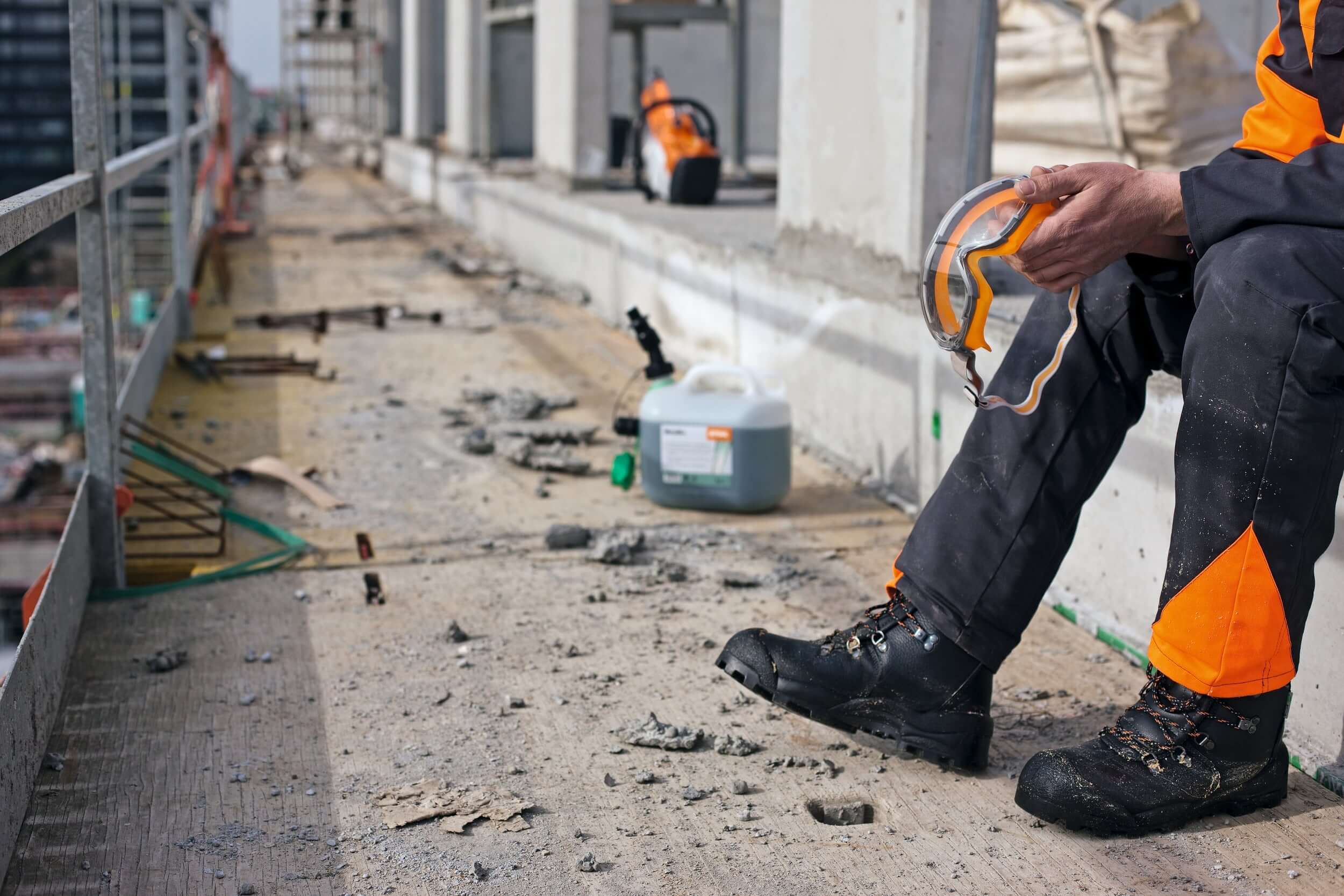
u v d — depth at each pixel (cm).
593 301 616
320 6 1744
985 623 183
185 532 303
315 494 331
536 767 192
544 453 372
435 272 752
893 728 192
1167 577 167
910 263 320
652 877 163
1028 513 179
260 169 1526
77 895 157
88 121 239
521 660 232
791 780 189
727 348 445
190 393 448
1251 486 155
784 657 194
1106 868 165
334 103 2178
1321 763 188
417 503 329
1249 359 152
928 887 161
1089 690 220
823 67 364
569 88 687
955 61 309
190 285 554
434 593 266
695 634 245
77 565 243
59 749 195
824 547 296
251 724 205
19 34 3841
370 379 473
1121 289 174
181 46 531
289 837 171
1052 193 158
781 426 317
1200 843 171
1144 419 227
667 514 321
